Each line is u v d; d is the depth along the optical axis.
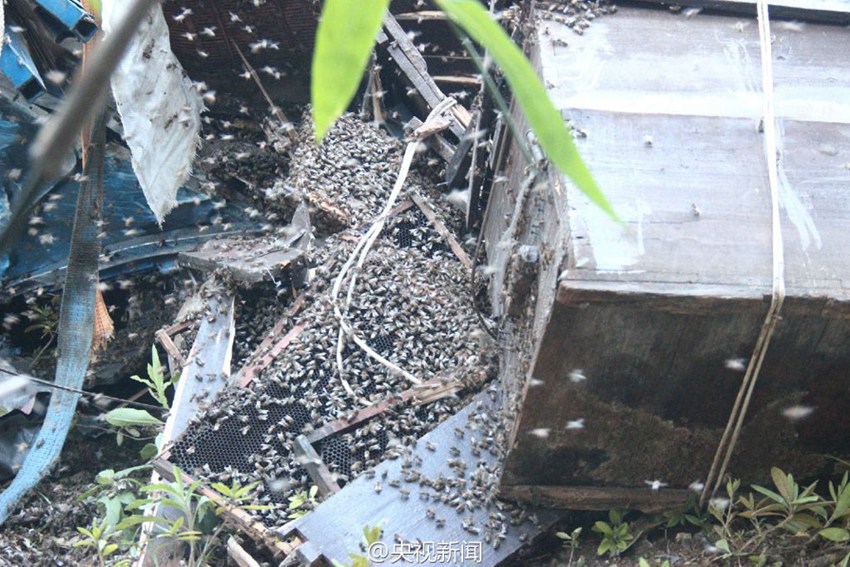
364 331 6.08
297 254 6.46
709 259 3.85
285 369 5.81
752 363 4.05
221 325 6.38
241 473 5.36
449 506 4.94
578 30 4.75
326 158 7.43
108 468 6.84
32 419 6.89
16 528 6.07
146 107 6.84
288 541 4.89
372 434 5.48
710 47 4.73
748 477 4.69
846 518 4.51
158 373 6.32
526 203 4.84
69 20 6.05
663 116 4.36
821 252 3.90
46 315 7.63
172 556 5.18
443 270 6.60
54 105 6.77
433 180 7.57
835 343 3.96
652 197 4.04
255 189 8.01
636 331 3.91
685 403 4.29
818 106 4.46
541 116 0.81
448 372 5.75
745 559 4.59
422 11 8.60
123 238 7.71
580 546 4.95
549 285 4.04
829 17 4.88
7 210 6.91
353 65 0.75
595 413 4.33
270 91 9.05
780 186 4.13
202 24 8.54
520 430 4.42
